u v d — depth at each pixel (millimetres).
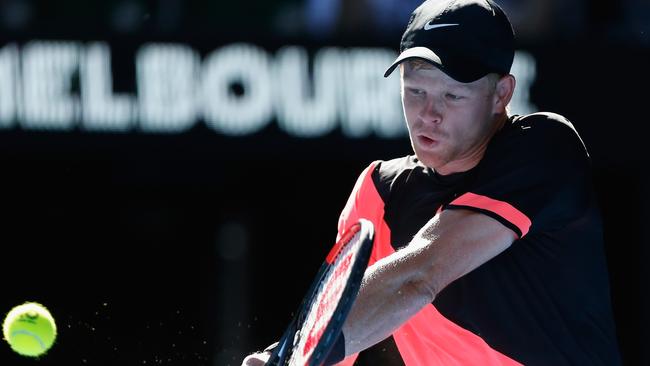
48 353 26391
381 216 11539
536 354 10891
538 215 10062
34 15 29234
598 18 28609
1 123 25906
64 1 29328
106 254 29969
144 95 26016
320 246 30250
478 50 10148
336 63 26094
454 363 11375
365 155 26203
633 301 29500
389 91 26094
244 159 28875
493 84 10406
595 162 26859
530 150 10211
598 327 11016
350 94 26094
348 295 8875
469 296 10836
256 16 29516
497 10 10453
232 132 26094
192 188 29812
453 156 10500
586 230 10688
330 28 28375
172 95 26047
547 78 26672
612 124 26797
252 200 30000
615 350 11203
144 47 25984
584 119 26766
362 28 27938
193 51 26047
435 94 10227
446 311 10977
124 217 29891
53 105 25922
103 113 26000
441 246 9789
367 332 9531
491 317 10828
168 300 30078
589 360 10945
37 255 29906
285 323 30250
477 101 10289
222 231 30031
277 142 26109
